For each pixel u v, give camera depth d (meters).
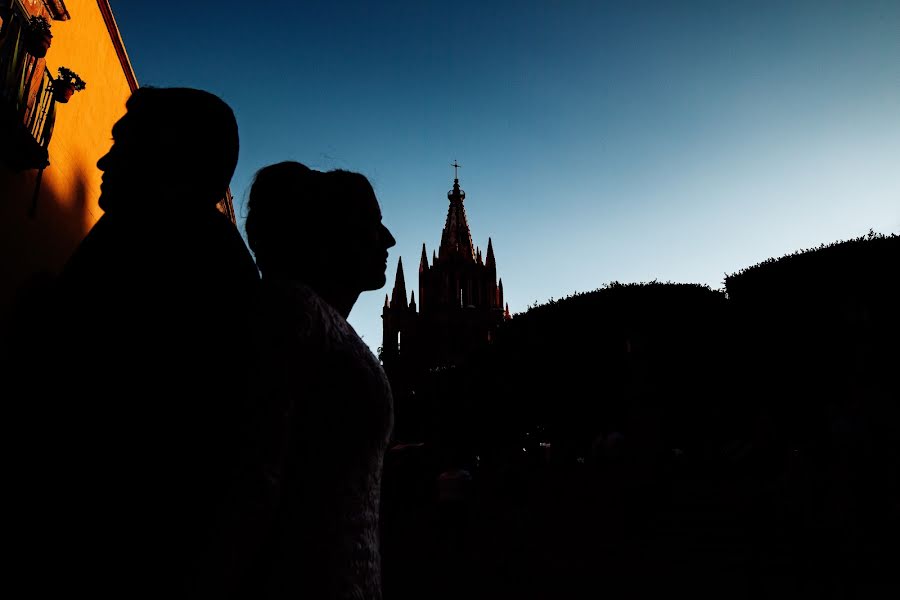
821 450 7.50
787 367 16.25
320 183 1.32
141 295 0.86
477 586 8.20
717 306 21.72
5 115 5.13
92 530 0.74
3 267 5.48
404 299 71.94
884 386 7.28
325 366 1.01
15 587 0.71
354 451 1.03
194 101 1.12
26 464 0.76
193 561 0.76
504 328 31.23
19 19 5.58
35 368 0.82
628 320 23.67
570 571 8.16
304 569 0.90
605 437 12.98
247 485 0.81
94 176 7.68
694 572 7.25
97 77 7.57
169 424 0.80
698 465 13.05
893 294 13.58
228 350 0.89
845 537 6.38
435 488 14.03
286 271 1.26
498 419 27.19
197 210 1.03
